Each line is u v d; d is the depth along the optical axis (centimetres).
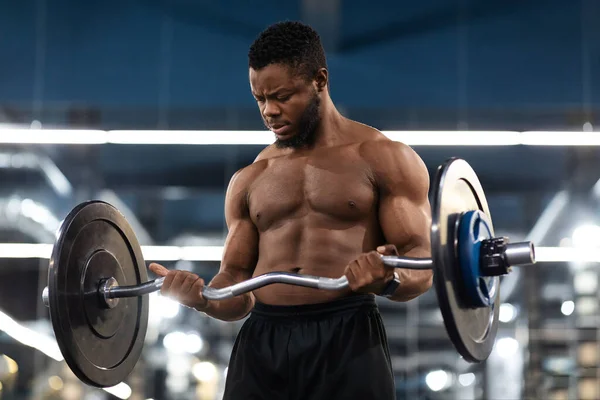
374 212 242
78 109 867
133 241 277
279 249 243
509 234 845
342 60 834
